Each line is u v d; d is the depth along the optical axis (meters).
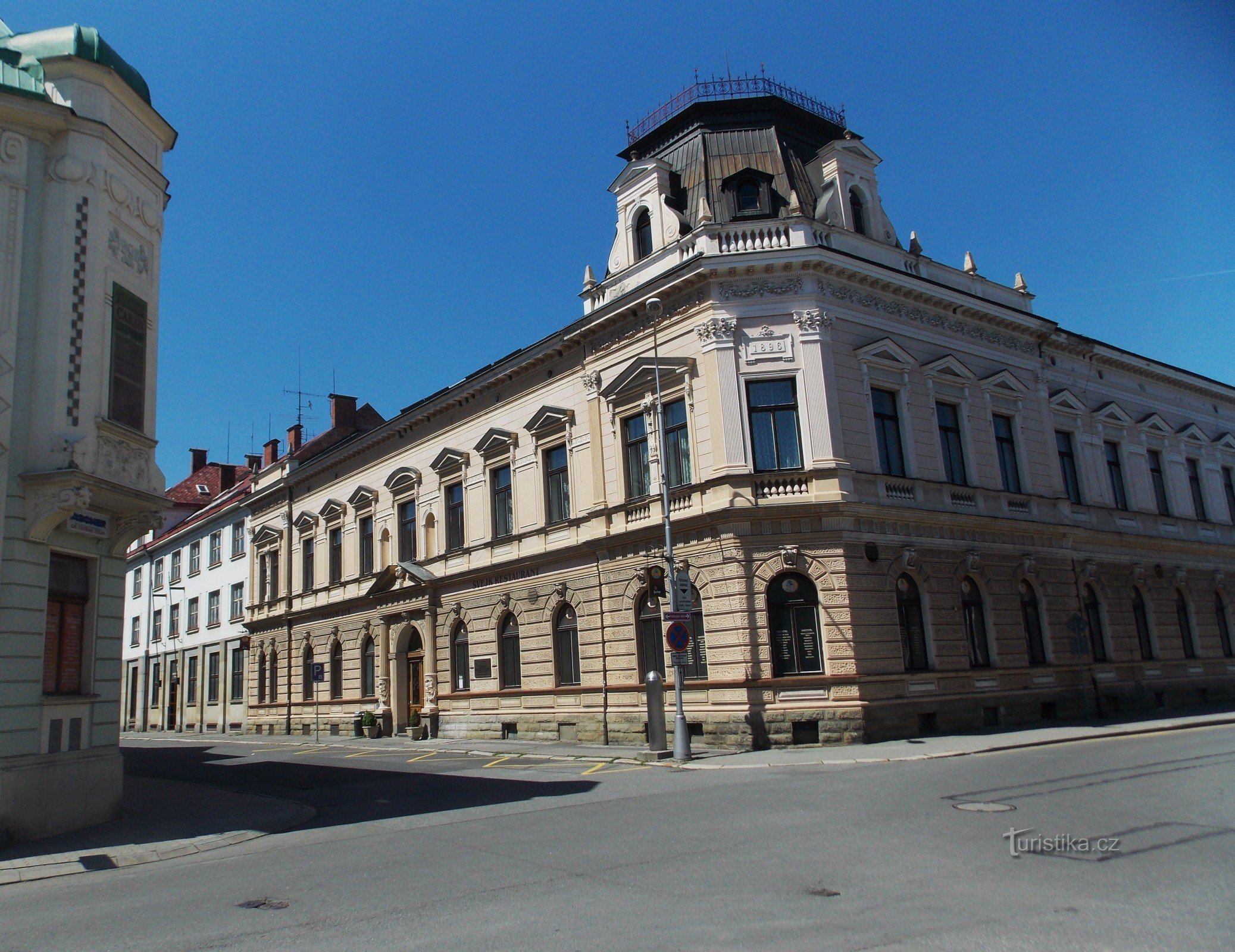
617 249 28.36
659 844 10.41
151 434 16.52
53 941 7.64
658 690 21.59
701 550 23.55
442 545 33.53
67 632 14.84
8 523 13.65
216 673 50.12
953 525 25.31
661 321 25.44
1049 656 27.20
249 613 46.88
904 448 25.22
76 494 13.83
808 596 22.62
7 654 13.35
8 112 14.39
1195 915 6.70
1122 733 22.31
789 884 8.19
